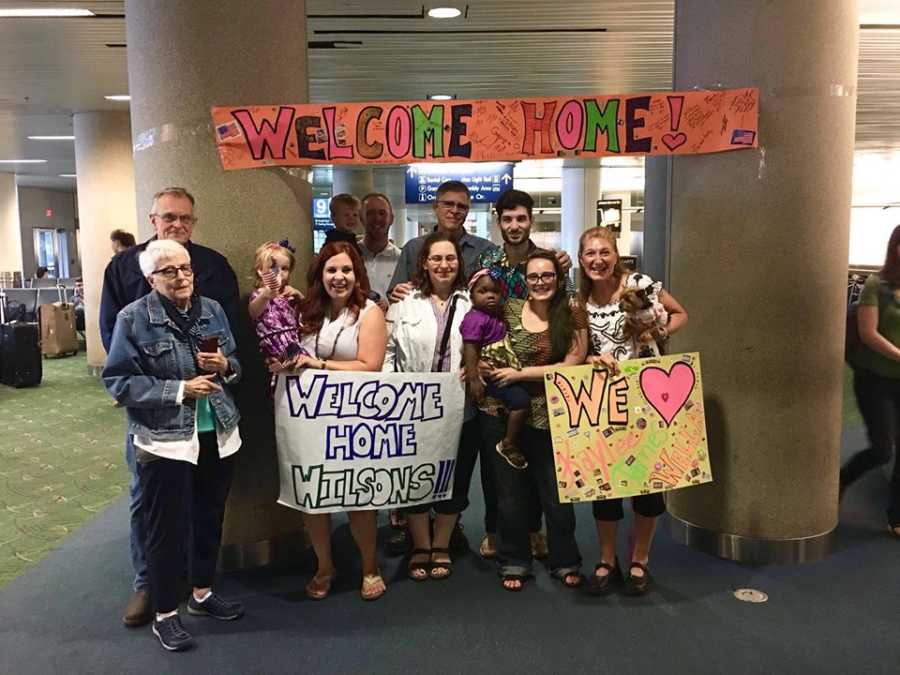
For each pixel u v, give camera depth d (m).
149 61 3.36
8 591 3.29
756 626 2.90
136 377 2.64
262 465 3.51
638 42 6.68
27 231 20.36
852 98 3.42
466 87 8.87
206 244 3.37
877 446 3.92
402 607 3.10
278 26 3.42
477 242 3.73
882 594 3.18
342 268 2.99
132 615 2.96
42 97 8.63
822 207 3.40
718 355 3.56
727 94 3.35
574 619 2.97
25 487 4.84
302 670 2.62
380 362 3.06
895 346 3.78
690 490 3.73
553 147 3.40
